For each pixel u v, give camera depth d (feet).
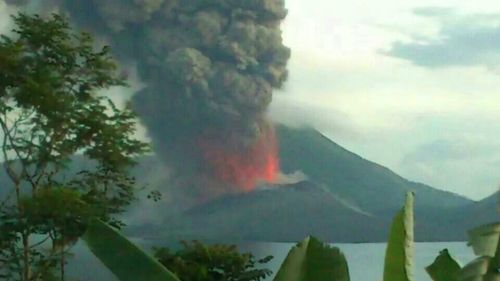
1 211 94.89
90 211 94.02
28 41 101.14
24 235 95.35
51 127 99.71
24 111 98.99
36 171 100.17
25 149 99.19
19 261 95.14
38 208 91.97
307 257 9.27
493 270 8.17
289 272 9.19
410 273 8.73
